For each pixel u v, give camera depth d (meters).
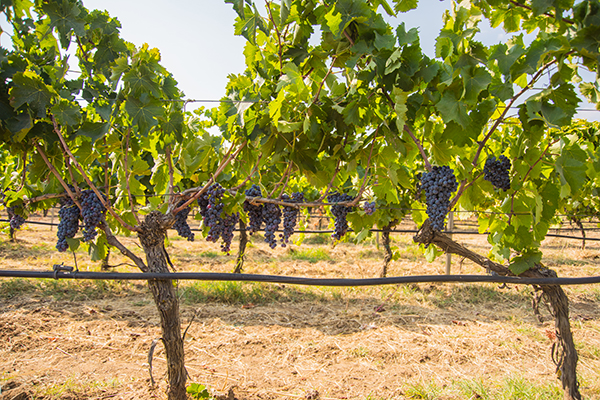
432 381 3.77
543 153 2.60
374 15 2.24
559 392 3.46
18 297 5.99
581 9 2.10
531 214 2.87
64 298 6.08
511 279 2.72
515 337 4.82
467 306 6.18
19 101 2.21
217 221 2.81
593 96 2.87
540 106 2.41
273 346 4.60
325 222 15.18
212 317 5.54
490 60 2.49
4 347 4.35
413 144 2.97
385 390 3.64
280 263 9.42
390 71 2.22
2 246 9.45
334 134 2.61
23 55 2.45
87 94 2.44
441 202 2.63
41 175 2.76
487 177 2.97
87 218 2.65
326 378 3.88
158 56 2.76
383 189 3.18
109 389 3.54
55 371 3.86
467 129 2.55
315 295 6.62
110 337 4.74
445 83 2.38
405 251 11.01
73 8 2.35
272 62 2.64
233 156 2.72
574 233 15.34
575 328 5.23
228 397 3.45
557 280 2.69
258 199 2.76
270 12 2.40
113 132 2.60
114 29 2.61
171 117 2.55
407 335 4.95
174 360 2.86
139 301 6.14
